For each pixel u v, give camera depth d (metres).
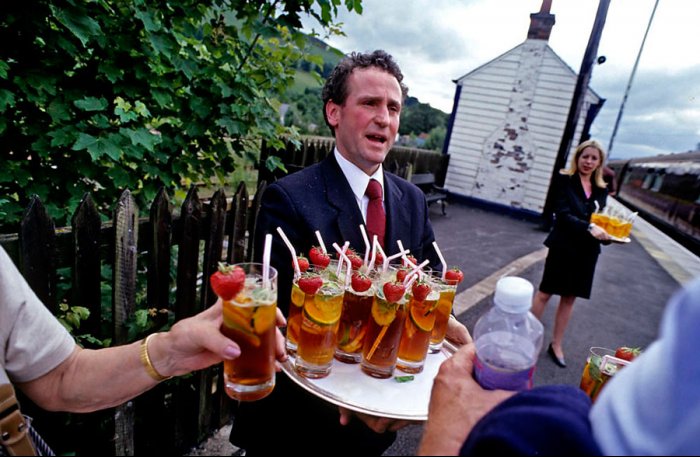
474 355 0.90
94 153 1.76
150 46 2.05
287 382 1.53
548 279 3.59
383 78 1.62
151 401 2.07
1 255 0.95
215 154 2.54
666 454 0.46
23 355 0.97
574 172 3.54
